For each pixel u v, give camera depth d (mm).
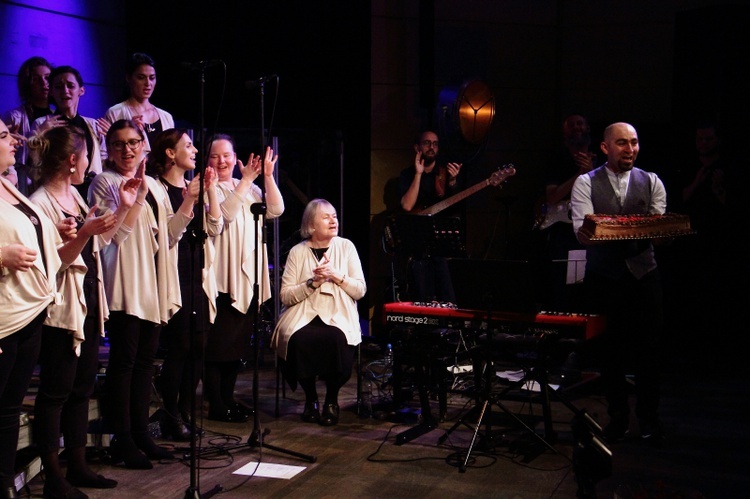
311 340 4508
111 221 3137
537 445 4098
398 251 5895
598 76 7105
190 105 6754
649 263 4090
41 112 5090
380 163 6777
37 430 3281
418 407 4832
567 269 5520
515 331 4195
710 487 3584
